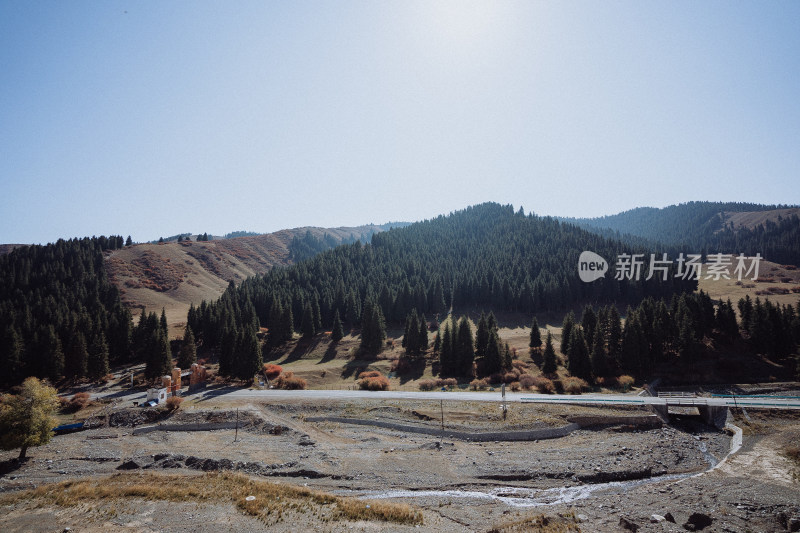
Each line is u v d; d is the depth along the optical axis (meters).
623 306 133.12
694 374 76.44
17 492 32.81
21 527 25.61
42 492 31.53
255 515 27.36
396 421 50.56
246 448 43.38
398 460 40.09
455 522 27.72
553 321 125.56
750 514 27.14
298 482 35.38
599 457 40.47
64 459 41.31
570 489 34.31
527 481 36.03
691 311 86.62
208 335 102.12
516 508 30.42
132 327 96.62
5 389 76.06
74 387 76.88
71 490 31.48
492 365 81.38
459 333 85.19
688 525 25.47
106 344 82.94
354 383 80.12
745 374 75.75
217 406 56.44
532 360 88.69
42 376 77.44
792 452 39.62
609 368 76.12
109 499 29.81
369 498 32.50
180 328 117.25
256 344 75.88
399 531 25.88
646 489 33.22
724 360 78.81
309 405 56.28
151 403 57.59
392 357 94.62
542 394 61.44
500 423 48.41
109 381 80.00
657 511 28.39
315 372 85.69
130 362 93.50
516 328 118.75
